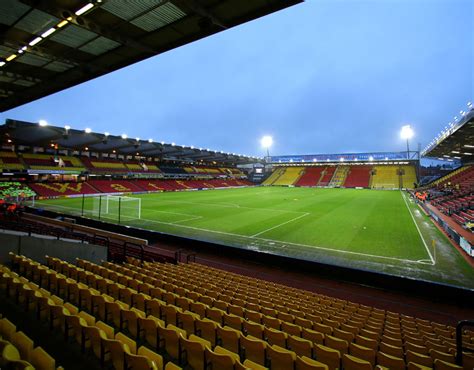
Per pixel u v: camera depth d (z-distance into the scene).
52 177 41.91
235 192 51.28
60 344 4.41
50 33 7.41
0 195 32.44
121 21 7.04
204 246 14.23
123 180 51.38
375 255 13.57
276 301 7.38
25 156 39.28
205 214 25.08
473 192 29.36
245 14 6.64
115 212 25.59
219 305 6.46
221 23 6.90
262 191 54.00
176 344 4.34
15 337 3.63
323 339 4.94
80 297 6.04
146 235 16.25
